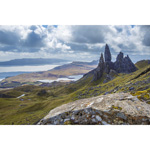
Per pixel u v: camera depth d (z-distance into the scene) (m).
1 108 149.88
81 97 160.75
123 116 8.66
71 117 9.46
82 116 9.29
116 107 9.25
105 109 9.16
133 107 9.16
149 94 10.39
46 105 145.75
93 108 9.39
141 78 118.69
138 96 10.42
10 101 181.62
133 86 98.31
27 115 118.88
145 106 9.25
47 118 9.98
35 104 149.62
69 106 10.68
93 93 164.62
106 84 188.00
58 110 10.59
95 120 8.89
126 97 10.47
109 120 8.73
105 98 10.45
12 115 123.69
